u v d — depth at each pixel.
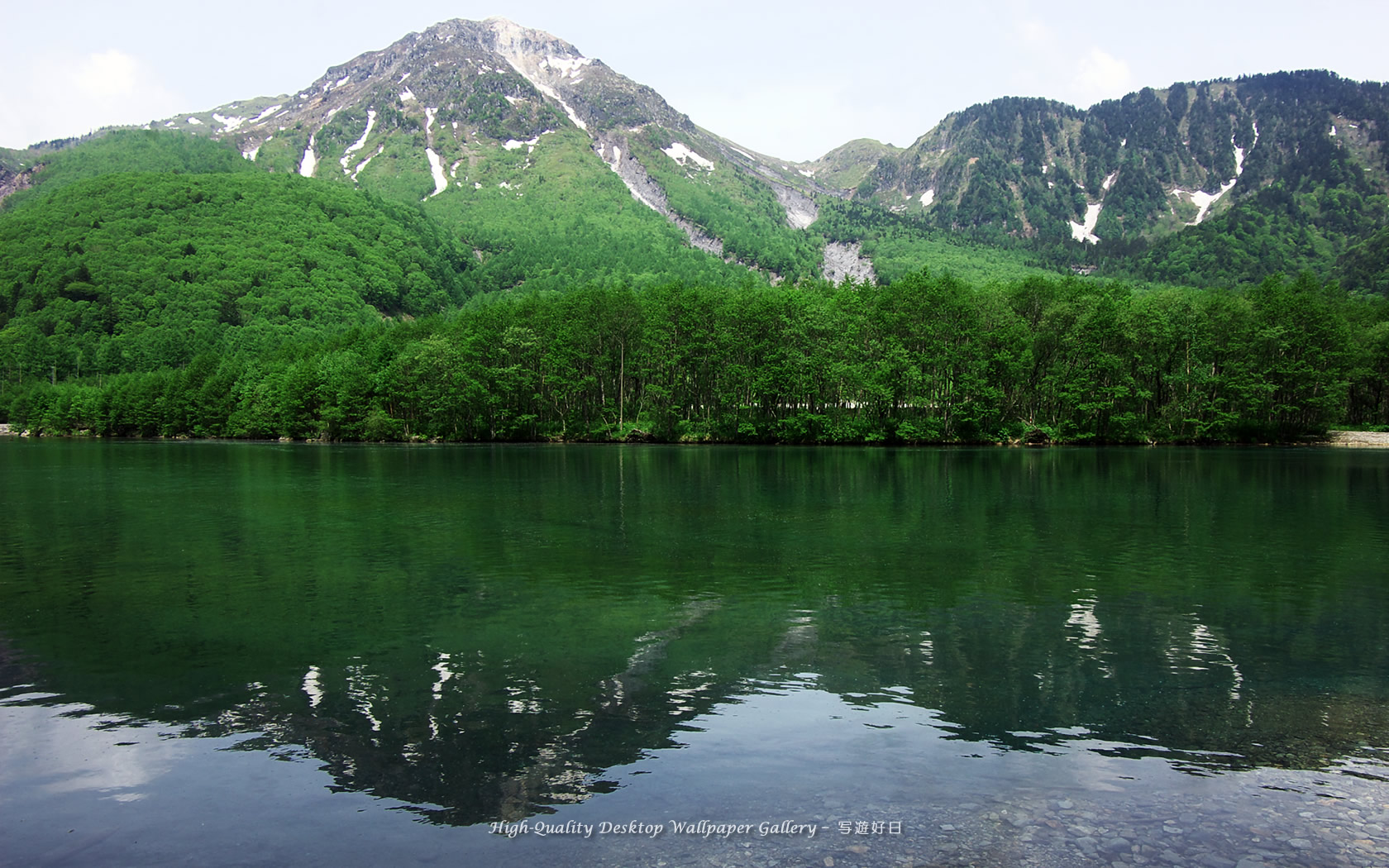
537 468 77.38
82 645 20.59
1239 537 36.53
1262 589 26.45
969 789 12.58
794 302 129.25
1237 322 116.81
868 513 44.25
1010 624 22.31
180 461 90.38
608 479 64.56
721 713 15.77
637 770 13.19
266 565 30.73
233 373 169.12
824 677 17.91
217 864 10.58
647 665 18.75
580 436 137.38
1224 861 10.49
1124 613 23.47
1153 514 43.91
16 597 25.77
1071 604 24.56
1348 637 21.16
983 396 117.19
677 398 132.38
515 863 10.42
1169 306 119.25
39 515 44.94
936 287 121.94
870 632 21.42
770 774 13.05
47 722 15.55
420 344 141.88
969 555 32.47
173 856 10.81
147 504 49.56
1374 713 15.87
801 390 122.44
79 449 121.62
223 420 166.12
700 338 128.25
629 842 10.96
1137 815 11.77
